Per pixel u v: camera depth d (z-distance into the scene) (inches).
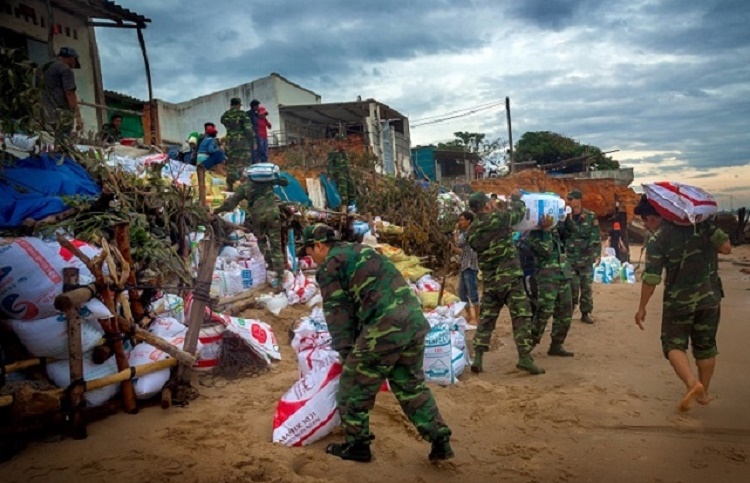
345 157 609.6
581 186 1513.3
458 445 170.6
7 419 152.8
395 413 187.8
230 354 223.8
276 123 1170.6
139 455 149.6
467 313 365.1
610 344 306.0
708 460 159.9
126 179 274.4
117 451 152.3
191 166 424.2
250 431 168.7
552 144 2273.6
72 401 159.5
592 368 255.8
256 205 329.7
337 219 434.3
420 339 152.0
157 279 219.3
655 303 442.6
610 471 154.2
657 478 149.8
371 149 1011.9
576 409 199.0
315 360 179.2
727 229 1176.2
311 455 156.0
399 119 1400.1
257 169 326.3
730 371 245.0
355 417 152.8
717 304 188.2
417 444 170.6
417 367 155.1
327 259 154.6
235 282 306.5
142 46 592.7
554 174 1977.1
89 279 173.6
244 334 225.8
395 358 149.7
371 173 757.3
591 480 149.3
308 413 163.8
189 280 239.9
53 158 261.9
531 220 267.3
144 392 180.7
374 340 147.7
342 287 153.3
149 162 374.6
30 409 151.7
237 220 375.9
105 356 172.9
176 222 281.3
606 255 642.8
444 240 524.4
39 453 151.1
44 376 169.2
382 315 148.3
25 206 225.6
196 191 356.5
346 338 153.6
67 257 175.5
